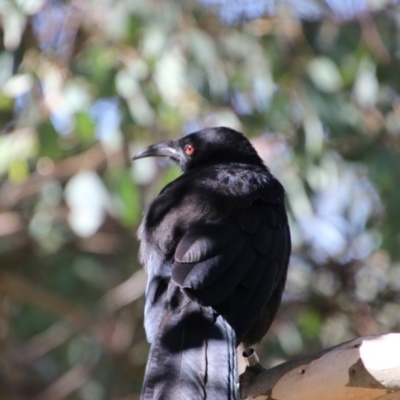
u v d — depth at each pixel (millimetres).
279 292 8742
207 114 13594
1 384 17234
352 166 15328
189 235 8125
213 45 13438
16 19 13242
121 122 13219
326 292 16062
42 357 17656
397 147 14828
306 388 7312
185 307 7629
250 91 14031
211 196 8664
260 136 14531
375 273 16125
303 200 13852
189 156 10664
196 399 6945
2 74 13953
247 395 7520
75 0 13969
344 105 13906
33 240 16328
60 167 14805
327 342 16250
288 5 14445
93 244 16484
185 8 13414
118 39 13406
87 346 17344
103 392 17000
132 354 16844
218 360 7223
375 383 7094
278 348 16016
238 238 8242
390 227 14422
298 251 15742
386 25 14734
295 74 14109
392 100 14711
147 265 8383
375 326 16062
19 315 17156
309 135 13688
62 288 16766
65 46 13953
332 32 14500
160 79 13070
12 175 13609
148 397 6977
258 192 8906
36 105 13609
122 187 13273
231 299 7816
